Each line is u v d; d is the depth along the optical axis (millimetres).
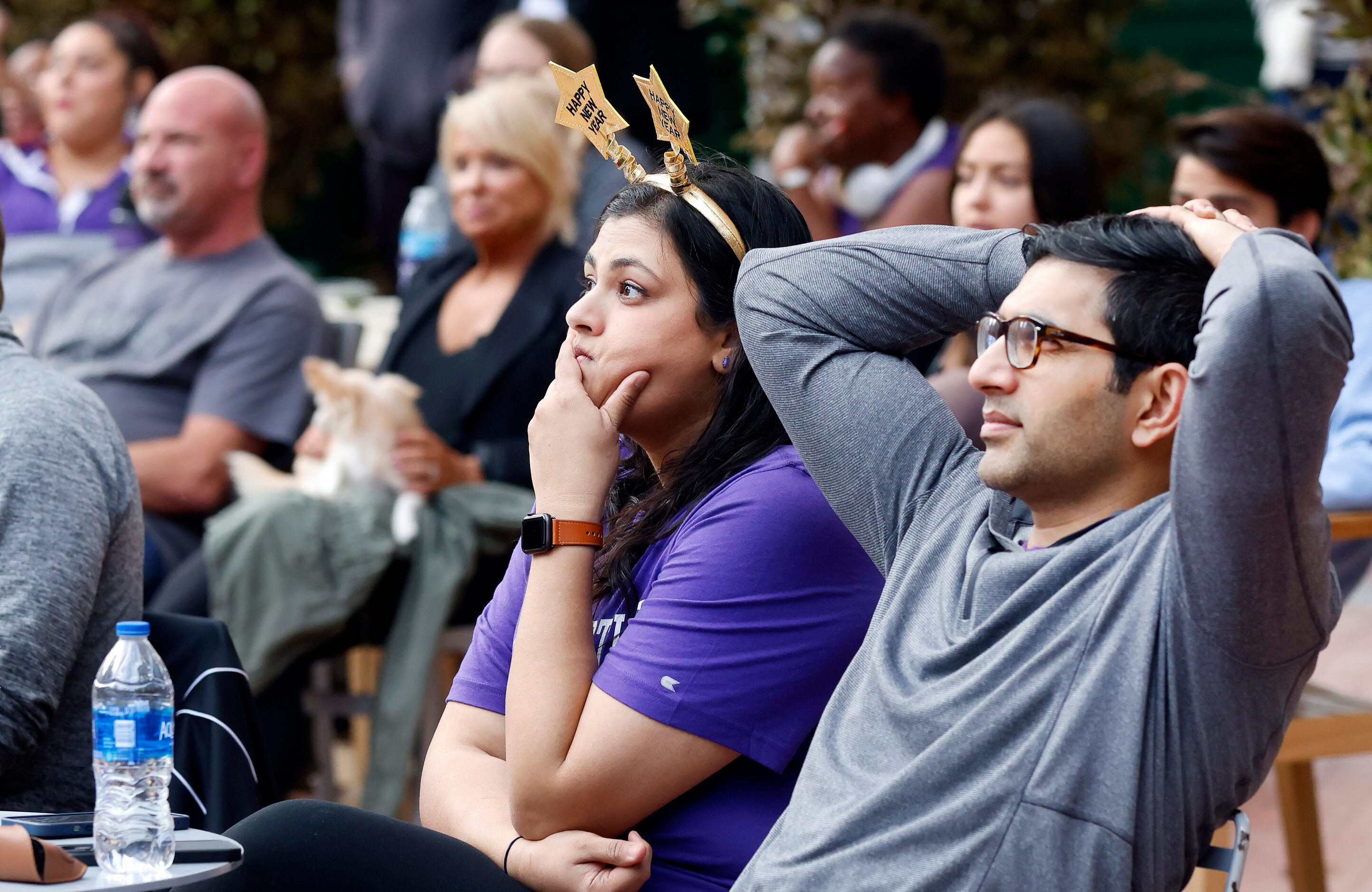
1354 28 11656
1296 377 3887
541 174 11367
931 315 5309
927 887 4258
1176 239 4406
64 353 12758
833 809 4555
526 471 10977
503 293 11516
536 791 5199
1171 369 4324
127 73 16250
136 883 4570
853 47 13586
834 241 5453
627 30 18000
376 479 10531
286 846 5082
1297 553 3996
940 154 13742
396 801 9883
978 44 22266
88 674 6633
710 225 5719
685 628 5266
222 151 12602
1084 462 4453
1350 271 11570
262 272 12609
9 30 24703
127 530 6832
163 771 5117
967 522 4922
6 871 4520
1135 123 22578
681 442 5941
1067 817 4133
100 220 16156
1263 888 9945
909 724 4508
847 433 5184
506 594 6184
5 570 6199
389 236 20031
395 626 10164
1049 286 4473
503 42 13914
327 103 26500
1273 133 9680
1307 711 8773
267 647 9992
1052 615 4336
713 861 5230
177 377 12352
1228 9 26875
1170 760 4207
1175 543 4156
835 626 5332
